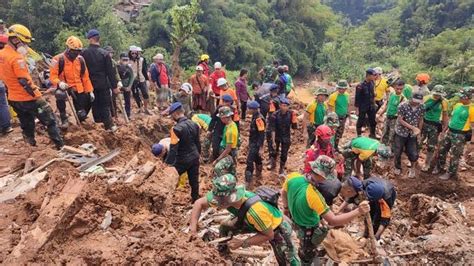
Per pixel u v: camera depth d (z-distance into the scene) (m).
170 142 6.64
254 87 13.98
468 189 8.98
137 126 10.23
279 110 9.28
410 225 7.45
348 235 6.13
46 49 27.52
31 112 7.23
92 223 4.91
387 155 7.64
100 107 8.77
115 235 4.89
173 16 20.98
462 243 6.43
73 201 4.92
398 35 69.31
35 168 6.48
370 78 10.41
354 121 14.05
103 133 8.43
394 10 76.44
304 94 45.81
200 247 4.79
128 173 6.33
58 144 7.49
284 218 5.01
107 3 30.98
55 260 4.42
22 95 7.07
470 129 8.99
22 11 26.70
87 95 8.41
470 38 45.41
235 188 4.59
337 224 4.92
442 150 9.35
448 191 9.02
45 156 6.86
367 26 77.12
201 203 5.05
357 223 6.92
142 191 5.63
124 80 10.85
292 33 52.84
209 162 9.94
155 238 4.84
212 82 12.88
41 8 26.72
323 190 5.48
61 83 7.92
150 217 5.35
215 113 8.99
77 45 7.94
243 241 4.82
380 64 54.91
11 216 5.04
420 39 62.88
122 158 7.80
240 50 43.44
